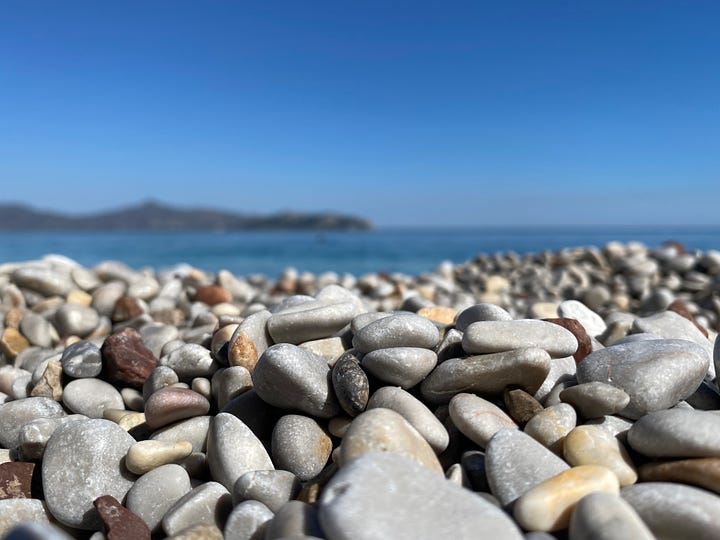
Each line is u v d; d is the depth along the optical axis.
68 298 0.51
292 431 0.23
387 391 0.23
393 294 0.69
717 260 0.84
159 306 0.51
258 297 0.64
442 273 1.02
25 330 0.43
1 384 0.34
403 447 0.19
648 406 0.22
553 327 0.25
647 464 0.20
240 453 0.22
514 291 0.88
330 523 0.16
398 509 0.16
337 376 0.24
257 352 0.29
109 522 0.20
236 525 0.19
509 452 0.20
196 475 0.24
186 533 0.18
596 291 0.74
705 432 0.19
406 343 0.25
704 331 0.40
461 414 0.22
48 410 0.28
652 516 0.18
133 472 0.23
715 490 0.18
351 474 0.17
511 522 0.16
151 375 0.30
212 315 0.42
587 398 0.22
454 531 0.16
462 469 0.21
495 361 0.23
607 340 0.35
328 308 0.29
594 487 0.18
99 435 0.23
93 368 0.31
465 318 0.29
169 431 0.25
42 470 0.23
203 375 0.30
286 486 0.21
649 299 0.65
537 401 0.24
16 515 0.22
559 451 0.21
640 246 1.00
